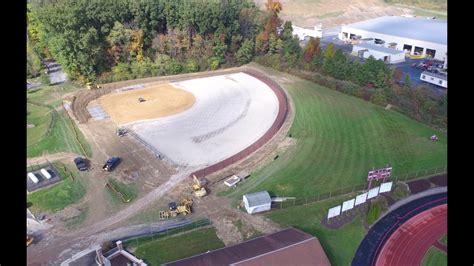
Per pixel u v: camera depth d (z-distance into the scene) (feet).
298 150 213.66
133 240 149.48
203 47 342.03
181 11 332.60
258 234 154.10
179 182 185.78
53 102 269.85
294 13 569.23
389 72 283.79
